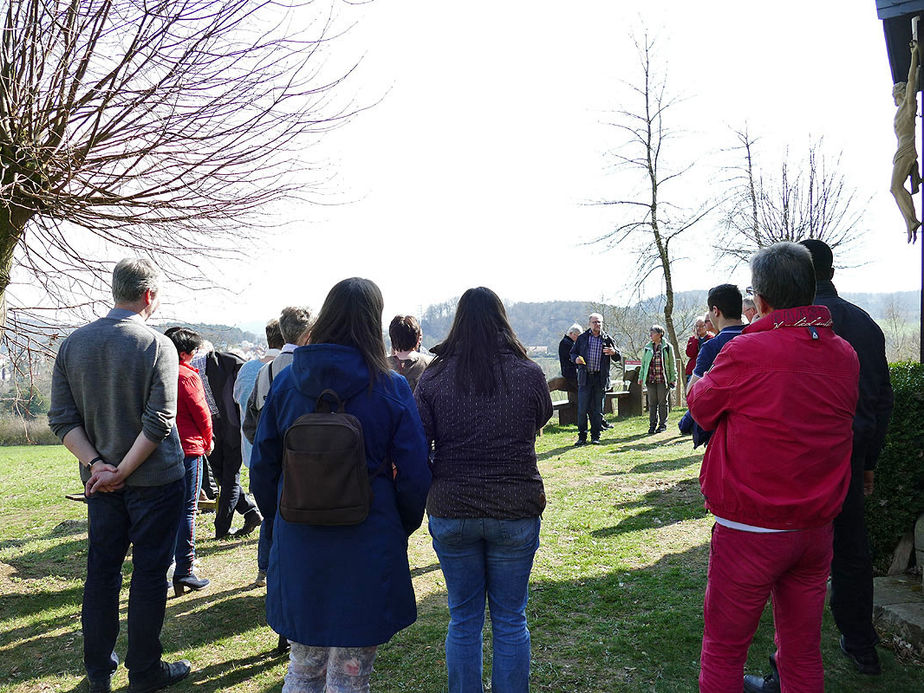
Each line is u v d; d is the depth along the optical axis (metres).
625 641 3.29
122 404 2.83
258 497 2.24
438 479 2.38
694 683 2.87
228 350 5.30
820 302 2.86
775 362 2.09
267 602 2.15
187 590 4.25
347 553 2.03
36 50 3.72
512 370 2.37
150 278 2.96
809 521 2.08
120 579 2.98
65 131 3.82
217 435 5.26
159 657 3.00
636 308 21.31
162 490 2.91
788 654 2.24
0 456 13.28
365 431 2.11
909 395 3.59
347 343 2.19
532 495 2.35
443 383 2.40
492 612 2.42
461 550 2.37
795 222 21.03
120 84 3.77
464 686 2.36
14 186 3.71
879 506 3.69
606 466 7.91
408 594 2.15
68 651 3.41
